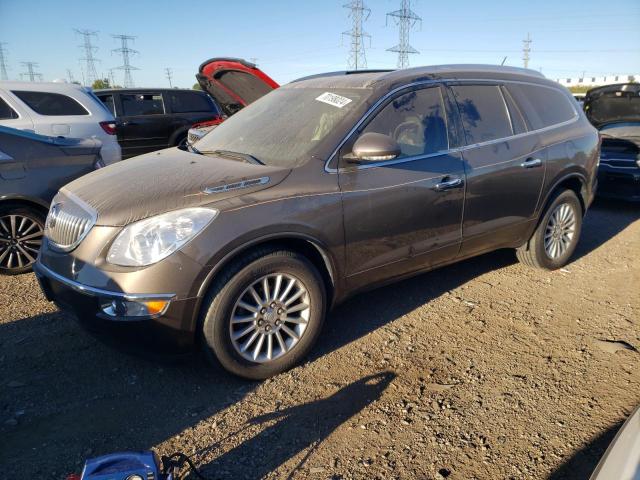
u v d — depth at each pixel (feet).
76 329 11.84
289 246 10.27
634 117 27.58
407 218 11.39
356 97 11.45
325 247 10.21
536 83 14.99
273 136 11.62
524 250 15.40
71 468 7.70
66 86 24.17
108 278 8.87
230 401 9.38
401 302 13.57
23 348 11.02
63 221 10.11
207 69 27.14
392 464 7.87
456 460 7.97
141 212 9.07
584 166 15.58
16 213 14.94
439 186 11.78
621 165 23.56
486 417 8.96
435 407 9.23
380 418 8.93
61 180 15.35
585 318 12.78
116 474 6.03
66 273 9.47
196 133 14.88
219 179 9.74
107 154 24.41
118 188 10.05
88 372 10.21
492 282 14.98
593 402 9.39
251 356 9.80
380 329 12.10
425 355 10.98
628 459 4.68
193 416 8.95
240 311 9.59
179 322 8.93
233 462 7.88
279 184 9.86
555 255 15.67
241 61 26.43
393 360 10.78
